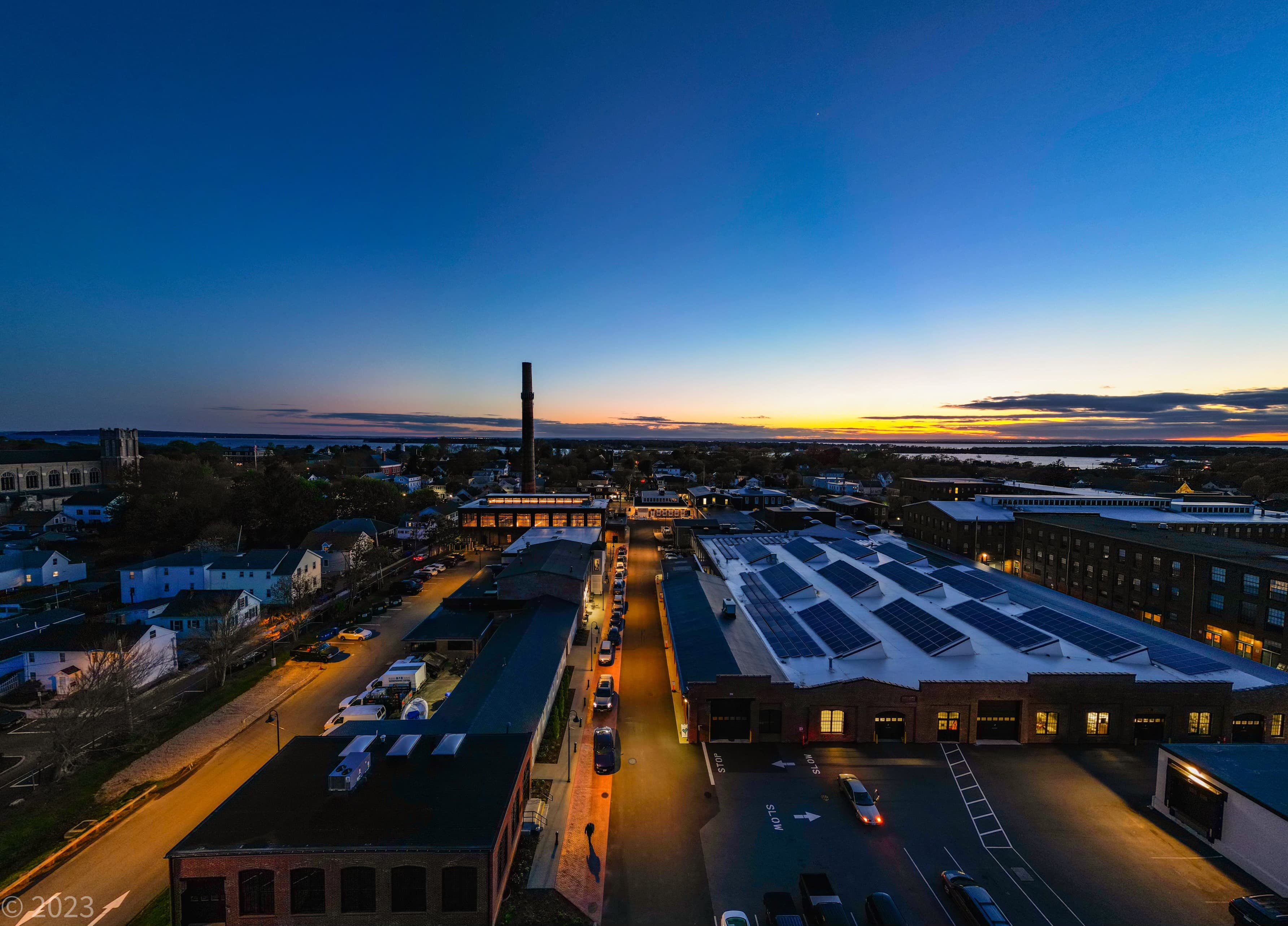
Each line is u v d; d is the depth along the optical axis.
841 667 46.06
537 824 31.88
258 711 47.84
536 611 62.88
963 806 35.06
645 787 36.75
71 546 109.69
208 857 24.06
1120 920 26.56
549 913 26.53
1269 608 59.78
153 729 43.59
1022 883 28.81
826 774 38.44
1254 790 29.97
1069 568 89.19
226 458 197.75
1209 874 29.48
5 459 142.50
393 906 24.47
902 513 137.88
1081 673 43.03
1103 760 40.28
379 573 90.12
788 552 89.62
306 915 24.42
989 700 42.47
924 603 62.22
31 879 28.77
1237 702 42.03
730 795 36.00
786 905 26.17
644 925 26.03
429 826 25.67
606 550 104.94
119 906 27.14
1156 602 73.62
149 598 76.94
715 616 55.06
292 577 77.88
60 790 36.50
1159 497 115.00
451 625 61.91
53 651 51.09
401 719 42.25
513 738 33.47
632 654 60.75
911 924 26.09
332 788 27.67
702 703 42.41
